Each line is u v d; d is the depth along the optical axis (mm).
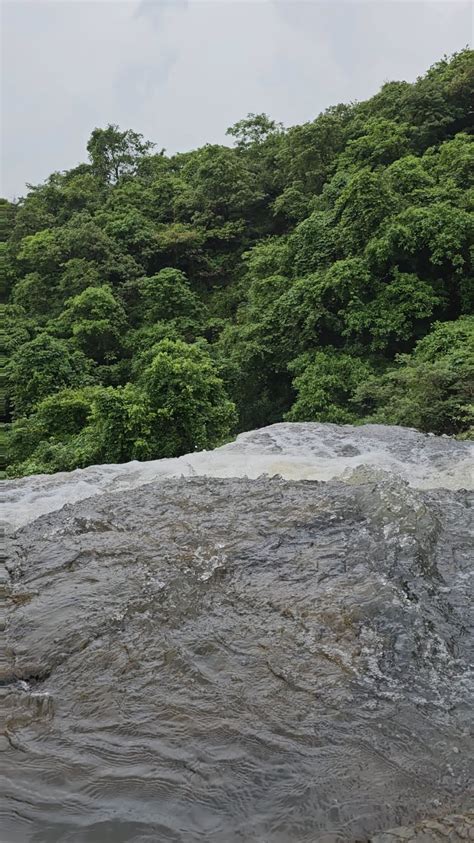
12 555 4777
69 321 22828
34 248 25812
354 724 2764
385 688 3023
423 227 15547
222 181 28797
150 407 12312
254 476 6809
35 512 5855
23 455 15789
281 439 8344
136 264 25797
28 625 3668
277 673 3123
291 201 26062
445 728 2750
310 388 15555
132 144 35969
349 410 15430
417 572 4141
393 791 2406
